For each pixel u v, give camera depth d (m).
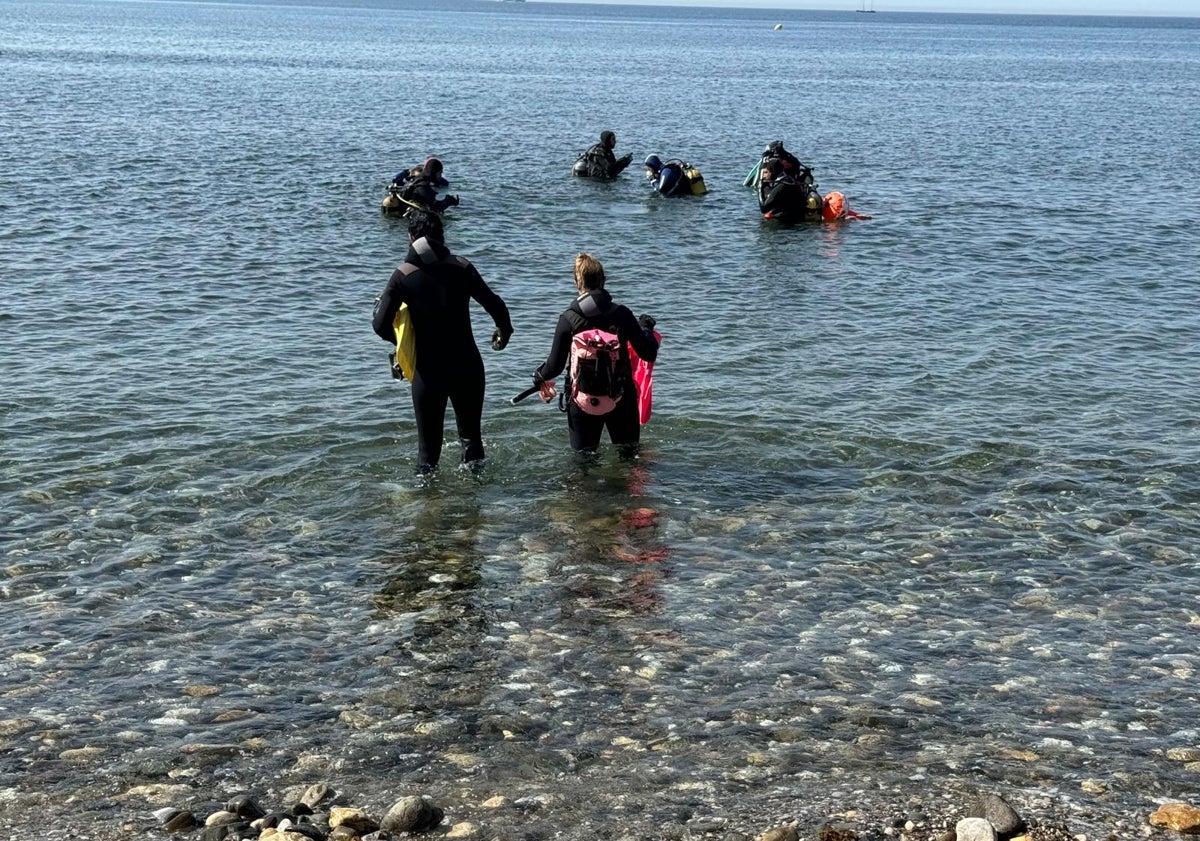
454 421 11.21
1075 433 11.18
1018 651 7.06
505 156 34.50
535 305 16.70
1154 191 29.31
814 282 18.42
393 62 92.06
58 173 27.53
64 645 6.99
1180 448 10.77
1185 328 15.56
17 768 5.70
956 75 94.69
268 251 19.75
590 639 7.20
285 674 6.72
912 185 29.88
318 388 12.26
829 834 5.05
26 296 16.03
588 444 10.27
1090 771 5.68
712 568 8.27
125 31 142.12
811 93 68.38
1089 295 17.62
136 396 11.83
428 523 9.04
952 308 16.64
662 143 39.56
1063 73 101.50
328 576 8.10
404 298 9.50
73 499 9.26
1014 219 24.70
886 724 6.18
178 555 8.35
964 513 9.29
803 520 9.13
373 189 27.25
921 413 11.77
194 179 27.61
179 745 5.94
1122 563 8.37
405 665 6.86
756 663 6.89
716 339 14.74
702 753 5.89
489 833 5.13
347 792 5.52
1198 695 6.52
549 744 5.99
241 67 79.12
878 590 7.92
